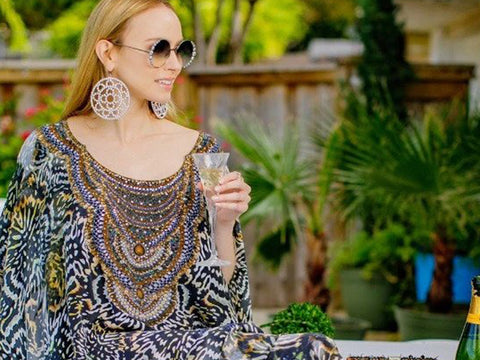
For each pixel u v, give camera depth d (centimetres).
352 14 1588
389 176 511
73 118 269
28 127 711
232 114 709
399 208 511
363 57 682
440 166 504
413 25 983
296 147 558
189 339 222
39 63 709
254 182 545
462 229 500
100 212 245
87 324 237
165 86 261
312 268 551
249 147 556
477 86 886
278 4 1496
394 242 625
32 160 258
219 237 256
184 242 250
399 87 680
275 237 566
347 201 553
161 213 250
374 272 631
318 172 556
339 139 532
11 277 251
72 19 1310
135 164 258
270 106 708
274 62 1509
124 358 226
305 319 314
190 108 704
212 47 1145
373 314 639
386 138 520
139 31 257
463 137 510
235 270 261
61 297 244
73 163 254
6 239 257
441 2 787
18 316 249
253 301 720
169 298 246
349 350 314
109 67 261
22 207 255
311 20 1653
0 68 708
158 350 223
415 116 663
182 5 1089
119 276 241
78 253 241
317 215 548
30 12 1298
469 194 501
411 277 632
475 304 242
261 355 212
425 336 533
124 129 263
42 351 244
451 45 1006
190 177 259
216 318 249
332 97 701
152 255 246
